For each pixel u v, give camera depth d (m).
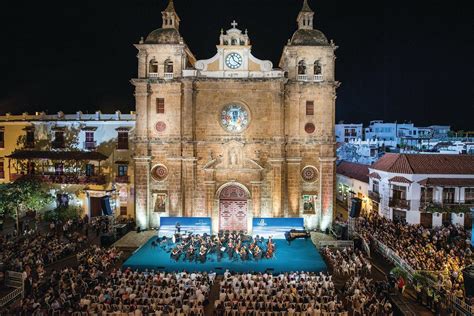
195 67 45.03
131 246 40.00
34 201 43.41
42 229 45.88
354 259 33.97
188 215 44.72
